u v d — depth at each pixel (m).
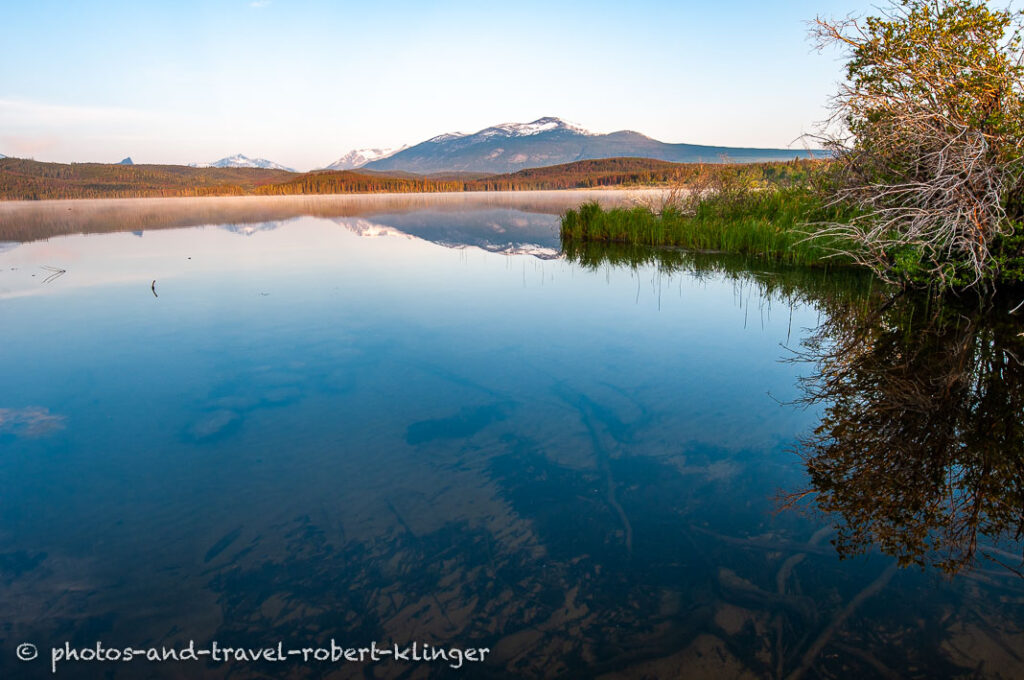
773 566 2.31
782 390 4.19
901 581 2.21
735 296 7.47
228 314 6.65
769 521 2.62
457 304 7.14
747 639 1.95
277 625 2.05
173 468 3.16
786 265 9.40
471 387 4.30
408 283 8.65
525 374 4.56
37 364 4.89
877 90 6.76
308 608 2.13
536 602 2.14
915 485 2.92
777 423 3.65
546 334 5.71
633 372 4.59
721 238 11.55
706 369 4.65
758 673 1.81
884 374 4.43
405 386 4.33
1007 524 2.58
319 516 2.70
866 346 5.14
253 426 3.67
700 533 2.53
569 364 4.79
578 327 5.98
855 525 2.59
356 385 4.36
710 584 2.21
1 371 4.73
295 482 2.99
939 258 6.59
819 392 4.14
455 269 10.09
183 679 1.83
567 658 1.89
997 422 3.56
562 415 3.79
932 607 2.07
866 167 7.61
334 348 5.29
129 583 2.28
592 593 2.18
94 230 19.31
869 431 3.52
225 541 2.53
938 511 2.70
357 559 2.39
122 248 13.66
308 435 3.53
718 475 3.02
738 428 3.59
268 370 4.70
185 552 2.46
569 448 3.33
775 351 5.11
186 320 6.38
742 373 4.55
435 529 2.58
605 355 5.03
